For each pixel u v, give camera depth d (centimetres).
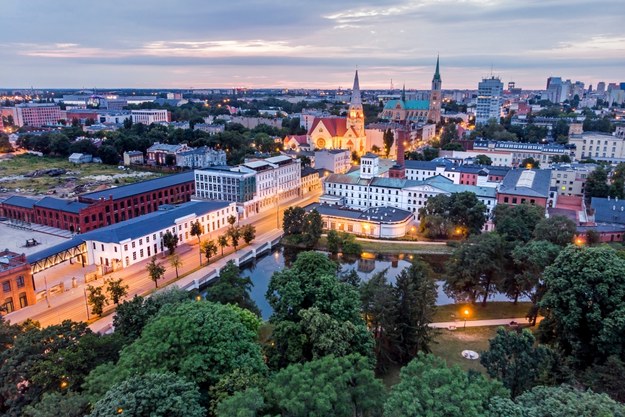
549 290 7400
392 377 7300
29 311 10069
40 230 16075
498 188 17200
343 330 6072
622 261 6688
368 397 4694
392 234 15662
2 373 5616
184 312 5800
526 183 17238
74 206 15950
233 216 16900
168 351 5159
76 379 5584
